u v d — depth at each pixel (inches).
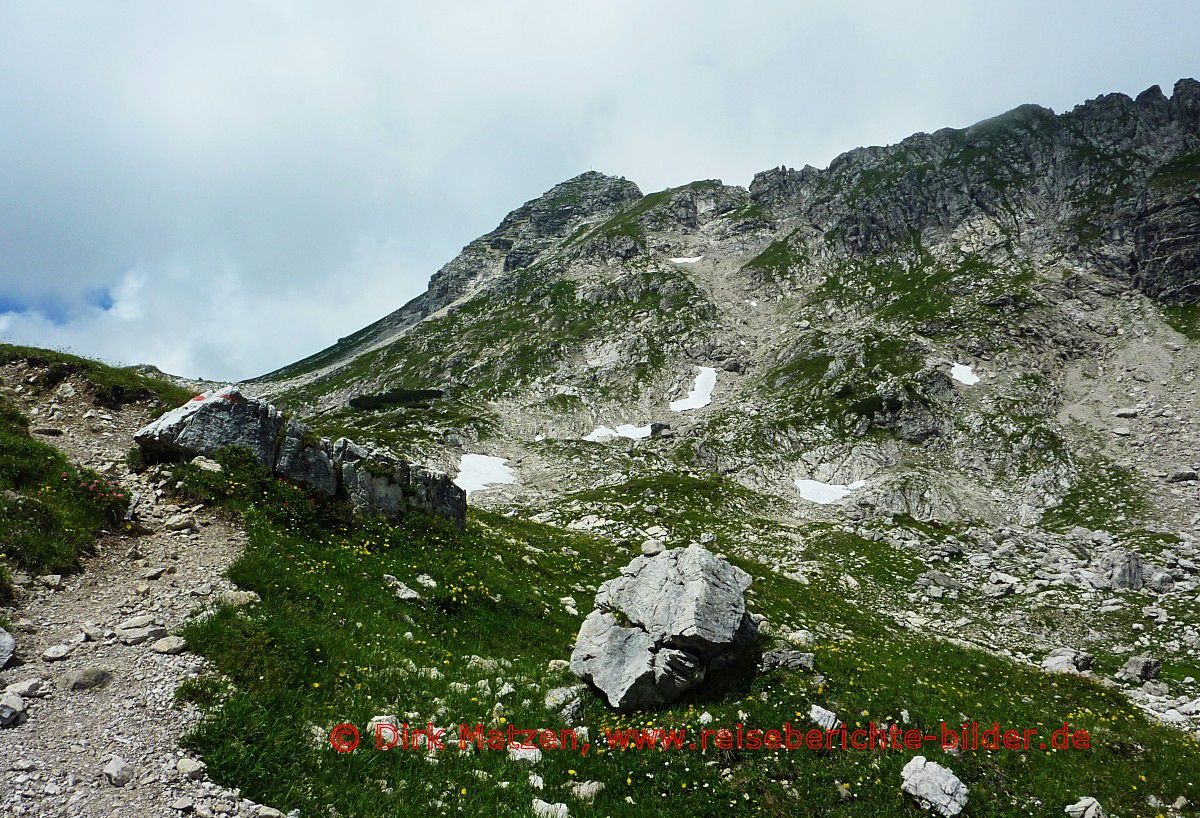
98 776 332.5
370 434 4005.9
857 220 7062.0
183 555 615.5
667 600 650.8
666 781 482.0
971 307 5012.3
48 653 429.1
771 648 667.4
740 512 2706.7
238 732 390.3
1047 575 1876.2
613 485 3120.1
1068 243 5556.1
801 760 519.2
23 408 831.7
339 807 360.2
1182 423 3341.5
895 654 890.7
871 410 3902.6
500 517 1684.3
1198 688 1070.4
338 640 541.0
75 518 600.4
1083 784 536.4
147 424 882.8
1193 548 2151.8
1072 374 4190.5
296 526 755.4
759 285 6914.4
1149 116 6589.6
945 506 2979.8
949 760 535.5
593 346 6003.9
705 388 5137.8
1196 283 4500.5
